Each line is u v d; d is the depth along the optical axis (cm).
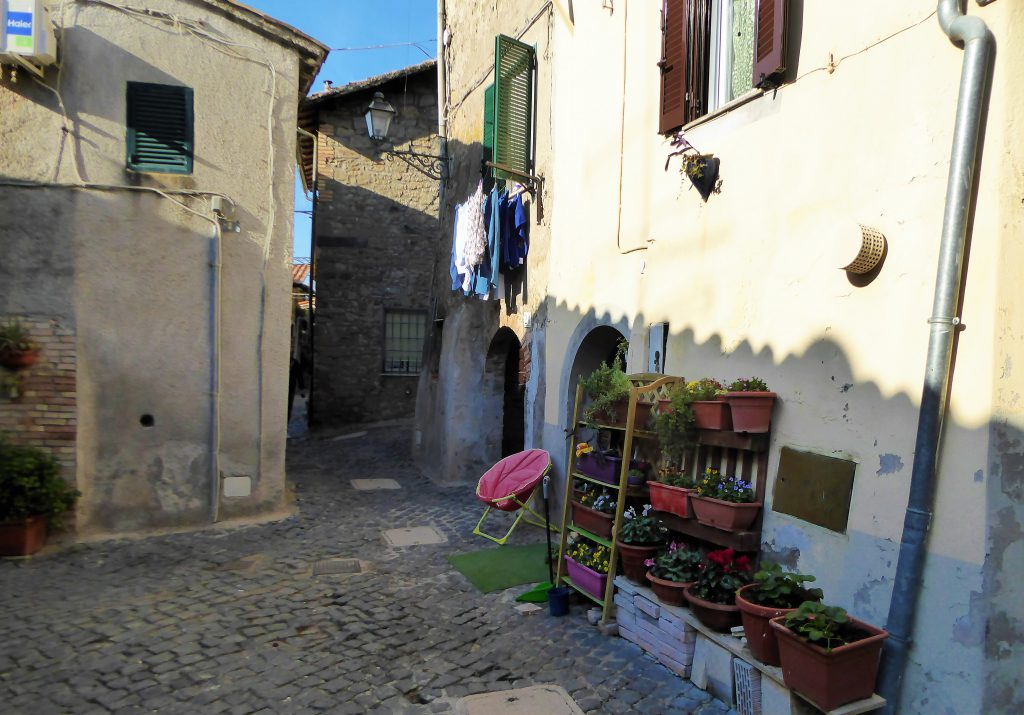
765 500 388
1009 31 282
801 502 362
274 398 730
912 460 308
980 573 276
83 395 647
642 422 452
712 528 398
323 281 1431
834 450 348
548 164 724
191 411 688
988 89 286
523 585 529
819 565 350
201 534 661
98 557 587
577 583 484
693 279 471
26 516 584
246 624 446
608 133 594
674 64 493
